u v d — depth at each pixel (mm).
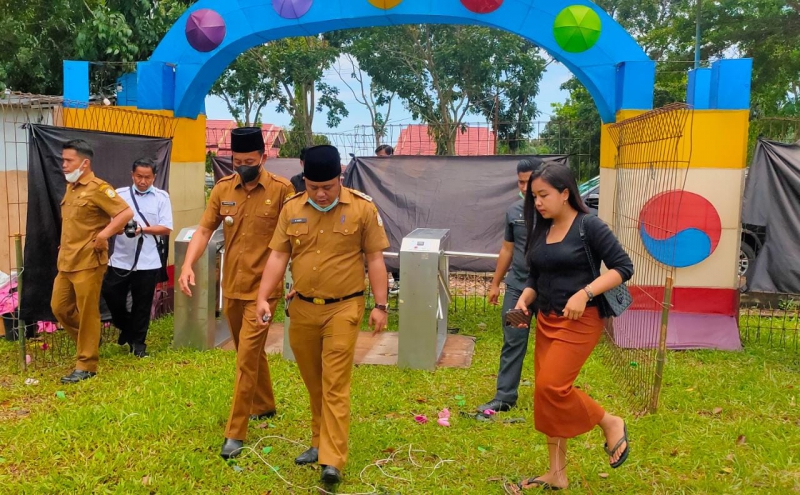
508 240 4746
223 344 6531
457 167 9039
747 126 6465
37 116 7375
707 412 4809
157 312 7477
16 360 5816
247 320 4000
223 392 4906
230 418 3971
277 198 4117
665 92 19906
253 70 21016
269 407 4520
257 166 4047
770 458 3961
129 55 12047
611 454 3393
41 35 13297
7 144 7152
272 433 4285
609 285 3215
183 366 5688
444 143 17891
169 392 4883
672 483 3672
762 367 5875
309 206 3602
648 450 4082
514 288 4711
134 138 6629
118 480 3668
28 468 3783
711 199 6516
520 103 21797
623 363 5688
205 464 3818
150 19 12828
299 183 6418
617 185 6645
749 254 8648
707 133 6477
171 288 7754
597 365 5832
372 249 3635
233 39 7348
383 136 11367
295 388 5113
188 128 7895
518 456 4023
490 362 6008
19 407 4738
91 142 6145
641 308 6520
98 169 6258
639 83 6695
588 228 3312
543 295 3453
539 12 6789
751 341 6910
